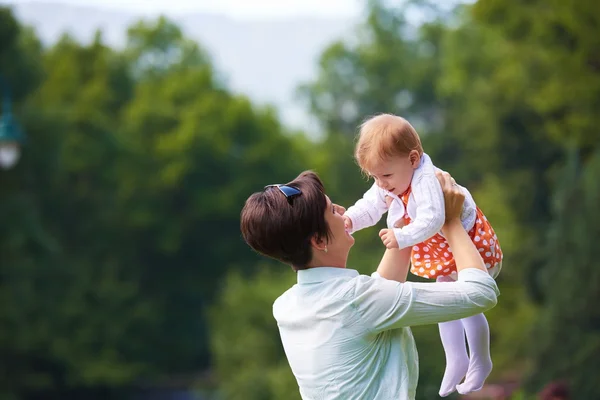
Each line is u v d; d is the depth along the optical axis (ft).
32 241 174.09
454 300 17.10
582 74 105.60
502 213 155.43
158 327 223.10
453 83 198.90
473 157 189.26
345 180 238.89
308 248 17.89
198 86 249.75
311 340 17.66
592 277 93.91
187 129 233.55
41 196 199.93
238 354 145.89
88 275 201.57
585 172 97.50
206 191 236.84
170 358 230.48
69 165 212.02
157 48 272.51
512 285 136.98
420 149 18.54
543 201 155.74
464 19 205.98
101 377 189.78
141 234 232.32
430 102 257.75
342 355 17.31
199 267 240.12
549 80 120.37
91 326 191.93
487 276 17.43
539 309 125.90
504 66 147.33
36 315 176.76
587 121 107.24
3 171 171.83
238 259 239.71
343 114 270.87
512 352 125.29
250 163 239.91
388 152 18.33
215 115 239.91
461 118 201.57
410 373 17.63
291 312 18.02
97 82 239.50
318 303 17.57
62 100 233.55
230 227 240.73
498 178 160.86
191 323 237.86
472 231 18.71
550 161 156.76
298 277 18.20
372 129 18.63
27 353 178.29
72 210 213.66
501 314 133.08
